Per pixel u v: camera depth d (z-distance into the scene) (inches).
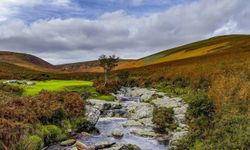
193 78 2005.4
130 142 890.7
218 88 918.4
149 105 1448.1
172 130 996.6
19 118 810.2
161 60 5251.0
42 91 1270.9
